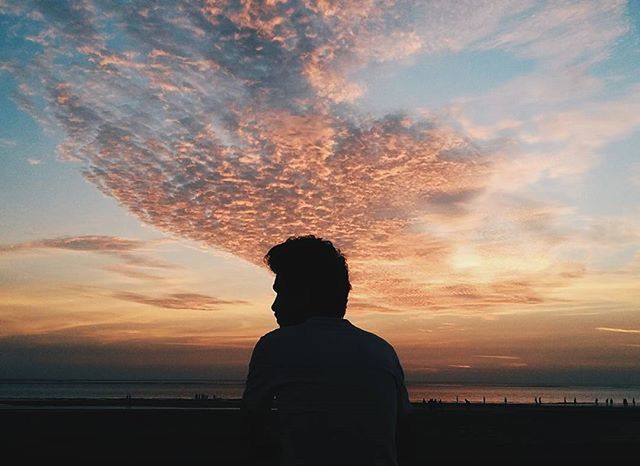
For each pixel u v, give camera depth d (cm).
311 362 181
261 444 188
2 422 3228
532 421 3866
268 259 212
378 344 194
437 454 1878
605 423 3844
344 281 206
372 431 179
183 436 2575
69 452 1970
